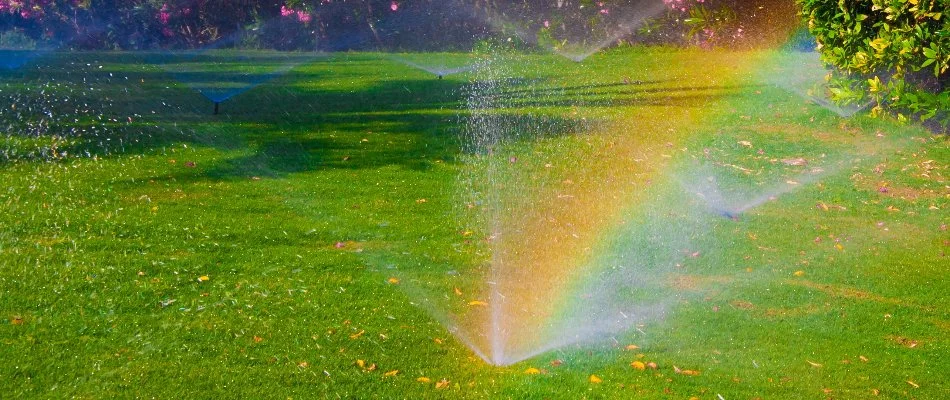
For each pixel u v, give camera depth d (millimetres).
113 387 4160
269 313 5027
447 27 20609
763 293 5645
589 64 16281
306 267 5773
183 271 5598
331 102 11938
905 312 5391
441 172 8430
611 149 9492
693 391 4324
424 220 6914
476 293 5496
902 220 7285
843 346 4887
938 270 6148
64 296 5129
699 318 5230
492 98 12477
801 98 12016
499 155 9062
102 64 15930
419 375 4402
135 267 5613
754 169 8844
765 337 4980
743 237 6801
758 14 17656
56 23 21281
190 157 8617
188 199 7195
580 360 4637
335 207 7164
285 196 7418
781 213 7438
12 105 10914
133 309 5012
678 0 18453
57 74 14211
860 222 7223
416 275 5750
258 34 21328
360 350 4633
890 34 9289
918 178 8484
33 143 8914
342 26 20891
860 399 4301
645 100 12281
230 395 4133
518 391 4266
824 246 6617
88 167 8078
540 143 9711
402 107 11609
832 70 11266
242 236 6328
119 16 21266
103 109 10914
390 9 20781
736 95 12523
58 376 4242
